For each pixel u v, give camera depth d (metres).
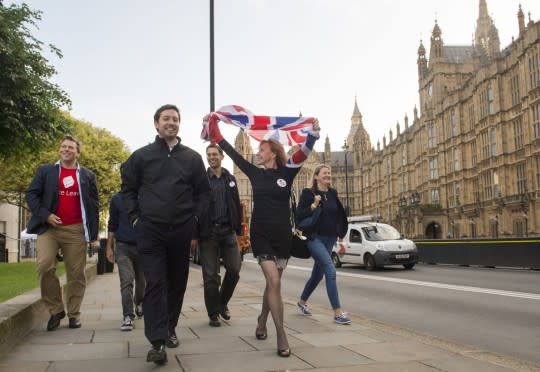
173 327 5.46
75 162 6.96
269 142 5.59
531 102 36.22
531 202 36.44
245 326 6.83
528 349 6.27
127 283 6.98
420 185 63.22
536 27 35.38
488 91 43.88
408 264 20.56
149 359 4.57
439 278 15.70
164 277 4.90
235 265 7.20
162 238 4.93
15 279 13.93
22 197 34.41
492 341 6.75
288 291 13.52
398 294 11.93
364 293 12.39
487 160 44.25
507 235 40.31
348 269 21.17
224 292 7.26
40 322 7.07
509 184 40.88
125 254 7.27
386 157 82.00
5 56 17.70
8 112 17.91
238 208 7.28
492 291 11.67
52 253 6.64
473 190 48.75
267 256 5.29
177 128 5.20
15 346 5.55
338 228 7.84
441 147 55.72
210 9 17.05
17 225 36.81
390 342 5.67
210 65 17.00
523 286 12.67
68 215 6.77
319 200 7.36
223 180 7.29
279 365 4.61
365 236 20.88
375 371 4.39
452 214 53.25
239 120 6.29
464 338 6.98
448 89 57.34
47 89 19.52
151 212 4.93
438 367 4.54
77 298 6.88
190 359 4.86
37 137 19.69
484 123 44.75
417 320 8.50
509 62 40.59
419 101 65.06
